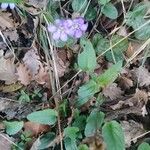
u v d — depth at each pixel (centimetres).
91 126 20
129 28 23
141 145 20
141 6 23
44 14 22
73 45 23
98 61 23
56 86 22
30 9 23
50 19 22
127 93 22
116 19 24
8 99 22
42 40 23
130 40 23
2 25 23
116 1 24
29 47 23
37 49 23
